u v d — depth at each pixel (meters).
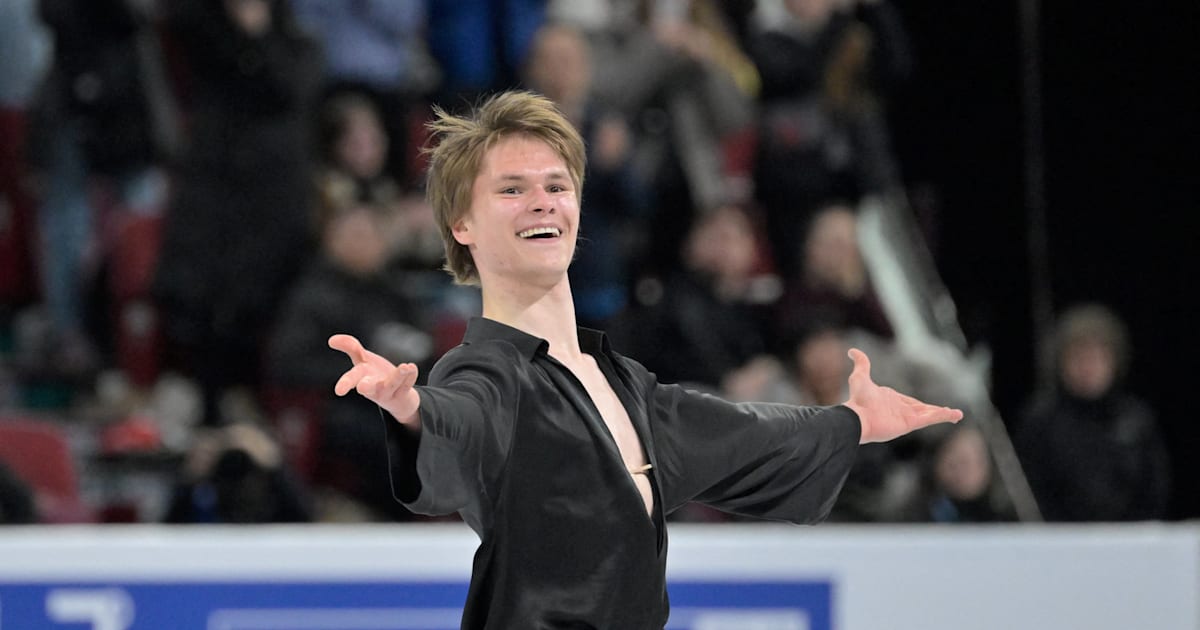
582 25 23.17
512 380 7.71
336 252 20.61
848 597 15.41
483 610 7.70
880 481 19.88
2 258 22.50
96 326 22.28
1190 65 24.39
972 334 24.22
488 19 23.31
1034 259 24.72
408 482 6.91
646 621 7.80
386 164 22.50
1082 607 15.75
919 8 25.70
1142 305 24.41
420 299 21.83
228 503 17.56
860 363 9.41
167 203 21.33
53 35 22.28
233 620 14.65
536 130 8.30
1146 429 21.58
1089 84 24.72
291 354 20.20
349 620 14.73
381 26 22.69
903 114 25.62
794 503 9.03
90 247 22.50
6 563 14.50
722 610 15.25
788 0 24.53
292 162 21.34
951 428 20.55
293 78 21.42
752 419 8.81
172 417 20.72
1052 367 21.77
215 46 21.03
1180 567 15.89
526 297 8.23
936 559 15.57
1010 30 25.05
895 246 24.17
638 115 23.06
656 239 23.03
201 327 21.22
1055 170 24.81
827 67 24.36
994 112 25.11
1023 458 21.39
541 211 8.10
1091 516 21.11
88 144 22.41
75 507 19.12
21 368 21.58
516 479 7.62
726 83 23.69
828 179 24.09
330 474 19.92
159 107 22.62
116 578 14.59
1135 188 24.55
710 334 21.47
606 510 7.71
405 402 6.68
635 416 8.30
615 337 21.42
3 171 22.77
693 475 8.55
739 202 23.84
